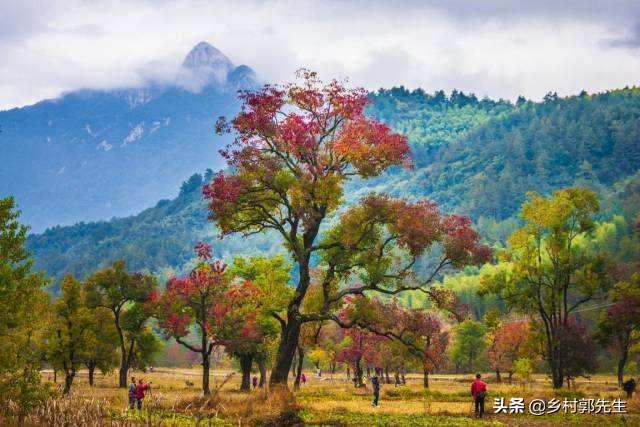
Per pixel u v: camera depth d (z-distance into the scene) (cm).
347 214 4244
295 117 4112
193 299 5966
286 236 4288
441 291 4241
